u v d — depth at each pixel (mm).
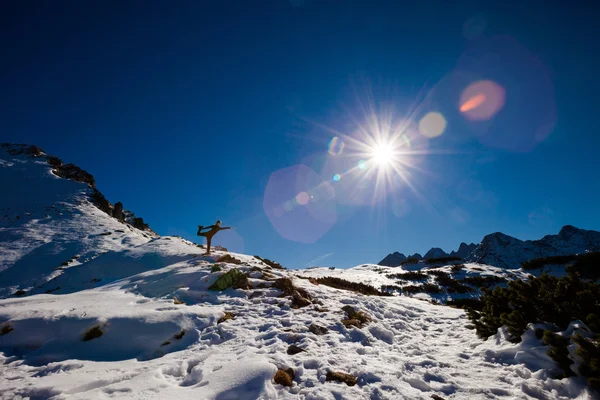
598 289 4617
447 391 4004
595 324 3893
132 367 4594
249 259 21094
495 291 6625
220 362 4508
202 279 10023
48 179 48906
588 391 3555
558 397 3754
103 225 34750
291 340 5496
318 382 3924
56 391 3641
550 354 4152
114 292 10055
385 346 5902
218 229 16031
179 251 19578
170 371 4430
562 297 4988
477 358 5348
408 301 11562
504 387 4078
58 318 5820
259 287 9891
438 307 11023
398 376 4289
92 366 4645
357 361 4676
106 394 3564
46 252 25234
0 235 28922
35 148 60906
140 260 18734
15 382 4043
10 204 37906
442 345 6410
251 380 3750
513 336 5410
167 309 7066
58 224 33594
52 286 17938
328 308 7992
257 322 6648
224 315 6961
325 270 49594
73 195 44844
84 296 9062
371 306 9172
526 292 5559
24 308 6359
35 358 4992
